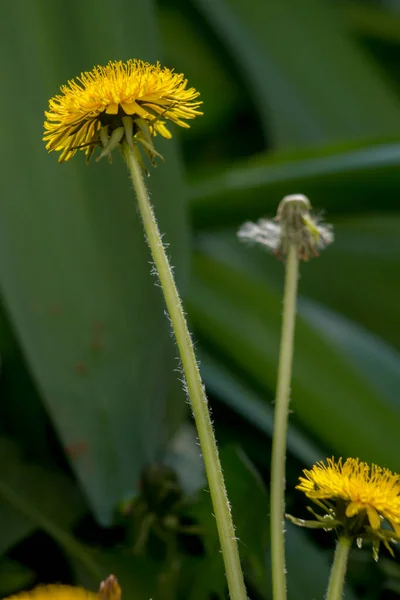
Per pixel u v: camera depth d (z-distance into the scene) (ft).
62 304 2.76
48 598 1.81
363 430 3.29
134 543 2.61
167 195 2.90
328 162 3.42
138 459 2.72
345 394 3.36
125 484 2.66
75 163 2.81
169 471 2.66
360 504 1.89
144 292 2.86
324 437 3.33
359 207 3.44
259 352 3.51
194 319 3.60
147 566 2.58
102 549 2.63
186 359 1.89
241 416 3.57
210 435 1.89
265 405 3.48
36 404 3.14
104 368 2.76
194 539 2.74
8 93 2.81
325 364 3.42
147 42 3.01
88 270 2.78
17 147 2.79
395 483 1.92
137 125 1.89
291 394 3.38
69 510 2.75
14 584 2.72
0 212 2.77
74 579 2.74
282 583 1.97
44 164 2.80
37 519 2.70
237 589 1.88
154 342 2.87
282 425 2.04
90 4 2.91
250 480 2.51
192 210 3.58
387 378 3.41
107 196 2.84
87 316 2.76
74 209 2.80
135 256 2.86
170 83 1.88
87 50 2.90
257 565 2.49
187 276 2.95
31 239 2.77
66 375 2.74
